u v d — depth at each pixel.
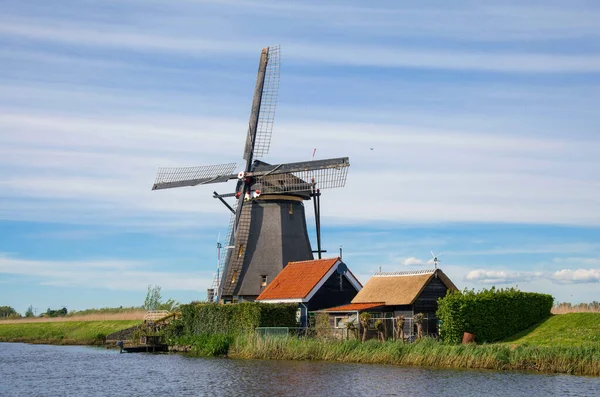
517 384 34.53
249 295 61.12
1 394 35.78
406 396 32.12
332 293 56.44
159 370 43.88
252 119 66.06
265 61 66.81
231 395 33.66
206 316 57.28
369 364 43.09
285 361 46.09
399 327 47.94
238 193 64.25
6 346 71.56
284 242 62.25
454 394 32.28
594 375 37.12
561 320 47.41
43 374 43.59
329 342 47.62
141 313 87.62
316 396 32.62
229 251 63.75
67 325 83.50
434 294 50.62
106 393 35.47
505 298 47.75
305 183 61.97
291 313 54.00
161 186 69.50
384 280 52.78
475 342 45.12
